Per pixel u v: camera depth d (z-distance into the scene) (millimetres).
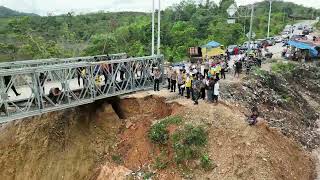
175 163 16125
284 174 16281
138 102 20203
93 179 17875
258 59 33719
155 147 17328
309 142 22344
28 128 19656
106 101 20234
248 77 27672
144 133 18281
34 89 15906
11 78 15250
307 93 33156
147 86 21922
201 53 36469
